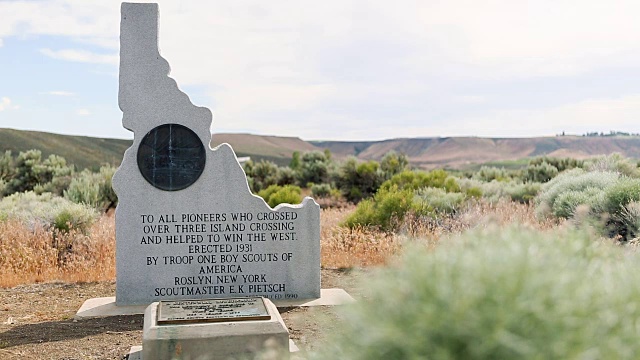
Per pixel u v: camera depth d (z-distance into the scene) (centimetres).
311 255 981
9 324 855
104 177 2309
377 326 313
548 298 304
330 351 365
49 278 1186
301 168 3734
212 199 965
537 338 293
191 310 664
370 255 1284
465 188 2353
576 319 300
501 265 319
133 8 959
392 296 326
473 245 375
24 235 1357
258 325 621
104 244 1341
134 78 958
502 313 293
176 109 960
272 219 974
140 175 954
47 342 759
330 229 1595
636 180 1495
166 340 606
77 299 1021
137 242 953
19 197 2073
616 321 319
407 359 303
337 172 3331
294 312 902
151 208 955
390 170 3200
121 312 909
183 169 959
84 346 741
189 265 962
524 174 2973
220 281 967
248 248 973
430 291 314
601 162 2177
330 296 992
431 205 1820
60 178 2947
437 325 299
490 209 1703
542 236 401
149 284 955
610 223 1323
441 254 342
